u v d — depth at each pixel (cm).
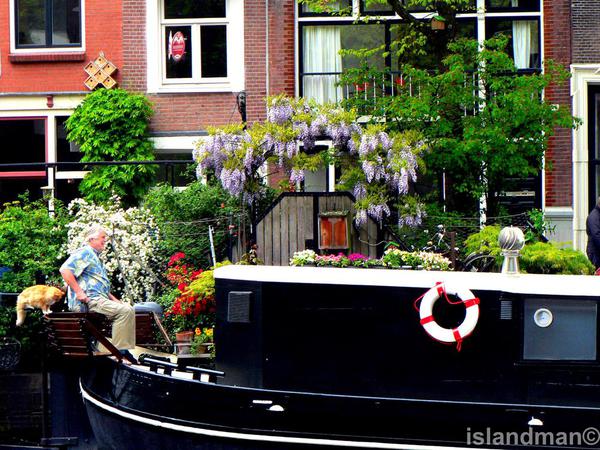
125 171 2014
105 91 2092
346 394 1115
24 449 1369
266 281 1126
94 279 1319
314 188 2108
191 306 1501
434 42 1930
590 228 1490
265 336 1127
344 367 1116
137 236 1677
